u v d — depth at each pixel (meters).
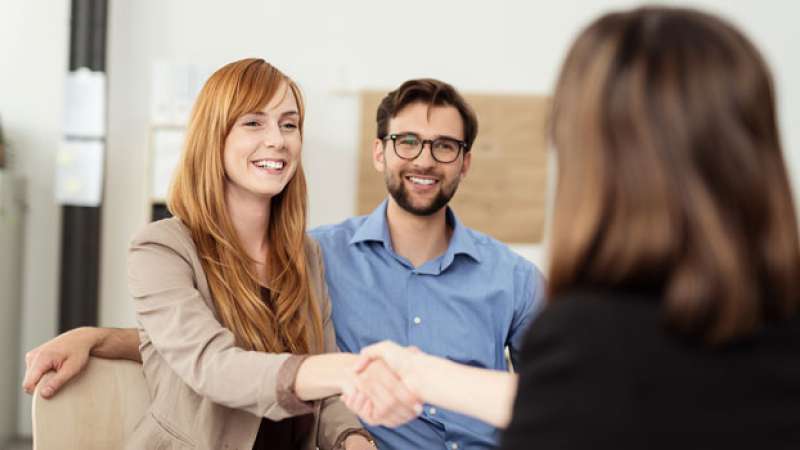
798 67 5.66
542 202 5.51
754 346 0.95
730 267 0.92
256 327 2.04
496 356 2.46
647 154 0.96
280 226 2.19
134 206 5.31
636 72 0.99
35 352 1.85
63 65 5.23
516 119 5.50
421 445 2.31
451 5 5.49
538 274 2.52
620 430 0.91
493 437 2.36
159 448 1.90
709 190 0.95
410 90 2.42
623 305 0.96
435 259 2.47
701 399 0.92
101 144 5.01
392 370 1.65
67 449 1.84
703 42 0.98
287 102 2.11
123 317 5.32
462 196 5.47
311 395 1.70
